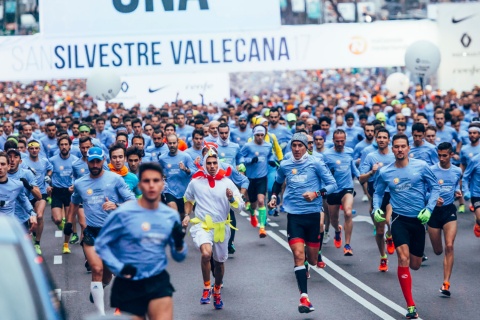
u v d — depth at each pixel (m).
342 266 17.55
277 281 16.19
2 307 6.33
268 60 35.38
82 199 13.20
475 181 17.81
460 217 23.80
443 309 13.80
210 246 13.73
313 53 35.59
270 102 40.53
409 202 13.77
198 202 13.90
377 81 66.69
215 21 34.97
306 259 16.02
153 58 34.88
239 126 26.12
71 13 34.66
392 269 17.11
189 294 15.21
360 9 41.03
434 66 34.09
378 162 18.22
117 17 34.72
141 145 20.83
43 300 6.44
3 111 42.16
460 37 38.62
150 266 9.55
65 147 20.81
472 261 17.80
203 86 43.88
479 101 36.12
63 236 21.77
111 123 29.42
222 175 13.88
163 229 9.55
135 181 14.77
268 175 22.53
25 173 16.70
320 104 37.75
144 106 43.50
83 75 34.84
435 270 16.98
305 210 14.11
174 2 34.72
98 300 12.60
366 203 27.02
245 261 18.23
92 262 12.77
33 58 34.72
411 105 35.44
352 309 13.88
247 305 14.33
